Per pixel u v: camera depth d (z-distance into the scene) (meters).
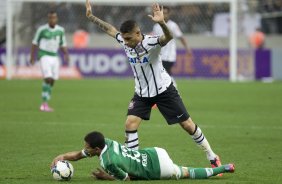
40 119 51.12
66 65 96.12
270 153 36.12
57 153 35.72
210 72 95.75
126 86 85.38
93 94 74.19
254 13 109.38
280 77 97.44
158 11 27.98
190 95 73.44
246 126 48.03
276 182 27.75
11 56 93.31
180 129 46.38
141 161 26.72
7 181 27.72
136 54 29.34
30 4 98.62
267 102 66.50
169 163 27.06
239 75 97.38
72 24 103.75
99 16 102.50
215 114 55.81
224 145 38.97
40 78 95.69
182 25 103.75
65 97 70.44
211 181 27.56
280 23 112.31
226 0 92.06
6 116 52.78
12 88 79.88
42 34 58.25
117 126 47.66
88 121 50.31
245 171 30.41
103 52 96.06
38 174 29.48
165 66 62.34
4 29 100.44
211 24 103.94
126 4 101.75
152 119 52.78
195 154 35.84
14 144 38.78
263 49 97.25
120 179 26.52
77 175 29.20
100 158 26.20
